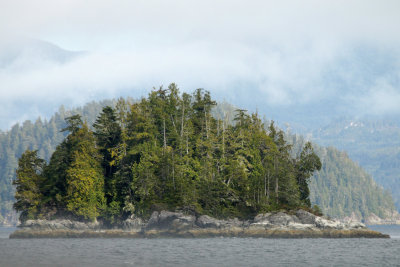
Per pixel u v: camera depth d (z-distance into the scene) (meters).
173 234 159.12
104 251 112.94
